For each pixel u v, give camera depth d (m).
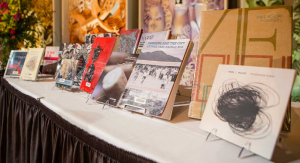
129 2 1.98
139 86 0.85
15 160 1.42
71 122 0.80
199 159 0.48
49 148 1.01
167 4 1.74
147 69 0.87
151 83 0.82
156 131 0.66
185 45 0.81
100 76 1.05
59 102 1.04
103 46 1.22
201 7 1.54
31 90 1.34
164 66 0.82
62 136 0.88
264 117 0.48
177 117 0.80
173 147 0.54
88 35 1.53
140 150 0.52
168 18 1.75
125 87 0.89
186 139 0.60
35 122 1.13
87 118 0.78
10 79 1.83
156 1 1.81
